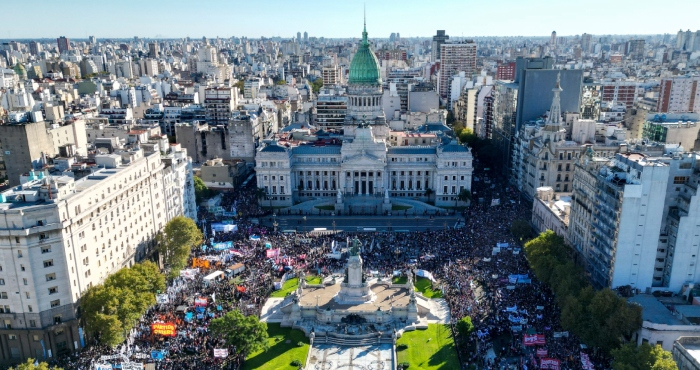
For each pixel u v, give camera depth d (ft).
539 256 552.00
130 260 602.44
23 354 479.00
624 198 492.13
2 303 469.57
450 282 586.86
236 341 444.55
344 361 466.70
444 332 508.12
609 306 442.50
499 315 505.66
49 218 463.83
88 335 503.20
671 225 509.76
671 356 393.70
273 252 618.03
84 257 505.66
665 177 485.56
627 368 381.81
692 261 508.53
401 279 612.29
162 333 467.93
